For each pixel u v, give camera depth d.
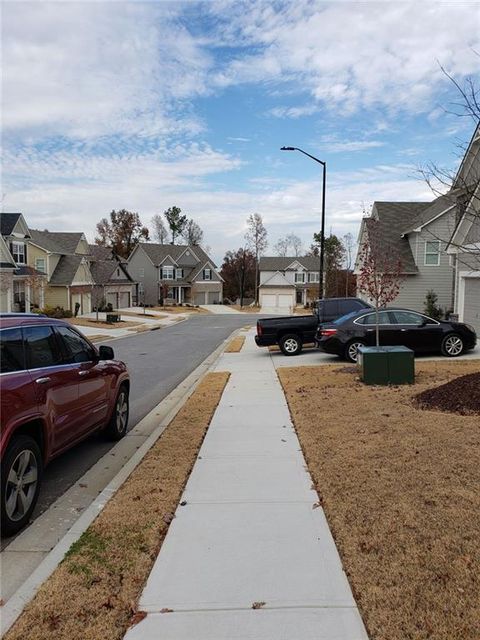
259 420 7.90
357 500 4.55
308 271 80.44
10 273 32.28
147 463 5.91
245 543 3.95
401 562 3.53
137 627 3.00
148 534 4.13
